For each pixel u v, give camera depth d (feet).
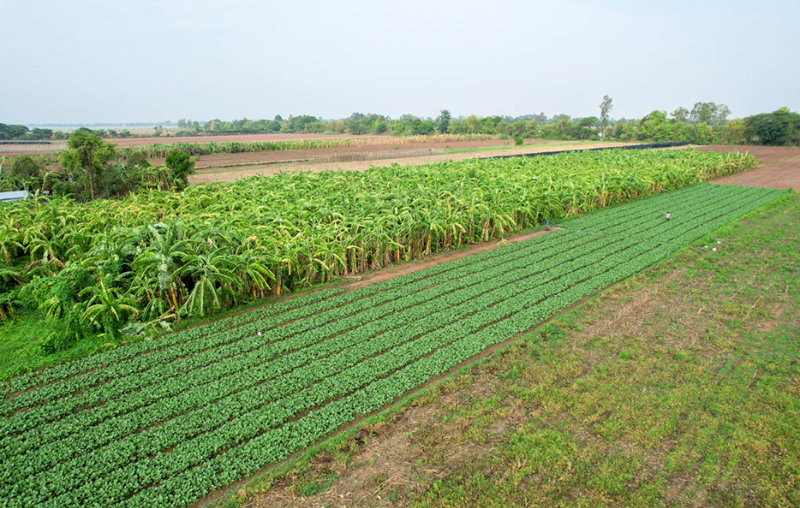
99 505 30.78
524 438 36.37
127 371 46.73
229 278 57.06
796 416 38.11
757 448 34.83
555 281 70.44
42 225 75.51
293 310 61.26
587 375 45.19
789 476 32.22
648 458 34.47
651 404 40.29
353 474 33.45
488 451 35.50
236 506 30.76
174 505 30.83
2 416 40.29
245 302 64.28
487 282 70.03
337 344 51.55
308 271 70.59
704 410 39.58
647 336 53.01
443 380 45.03
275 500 31.27
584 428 37.76
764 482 31.81
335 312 59.93
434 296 65.57
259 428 38.29
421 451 35.58
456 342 51.67
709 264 76.28
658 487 31.60
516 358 48.55
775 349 49.34
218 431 37.45
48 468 34.42
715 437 36.22
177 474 33.65
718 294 64.69
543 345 51.03
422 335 54.70
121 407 40.78
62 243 71.72
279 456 35.19
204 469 33.73
